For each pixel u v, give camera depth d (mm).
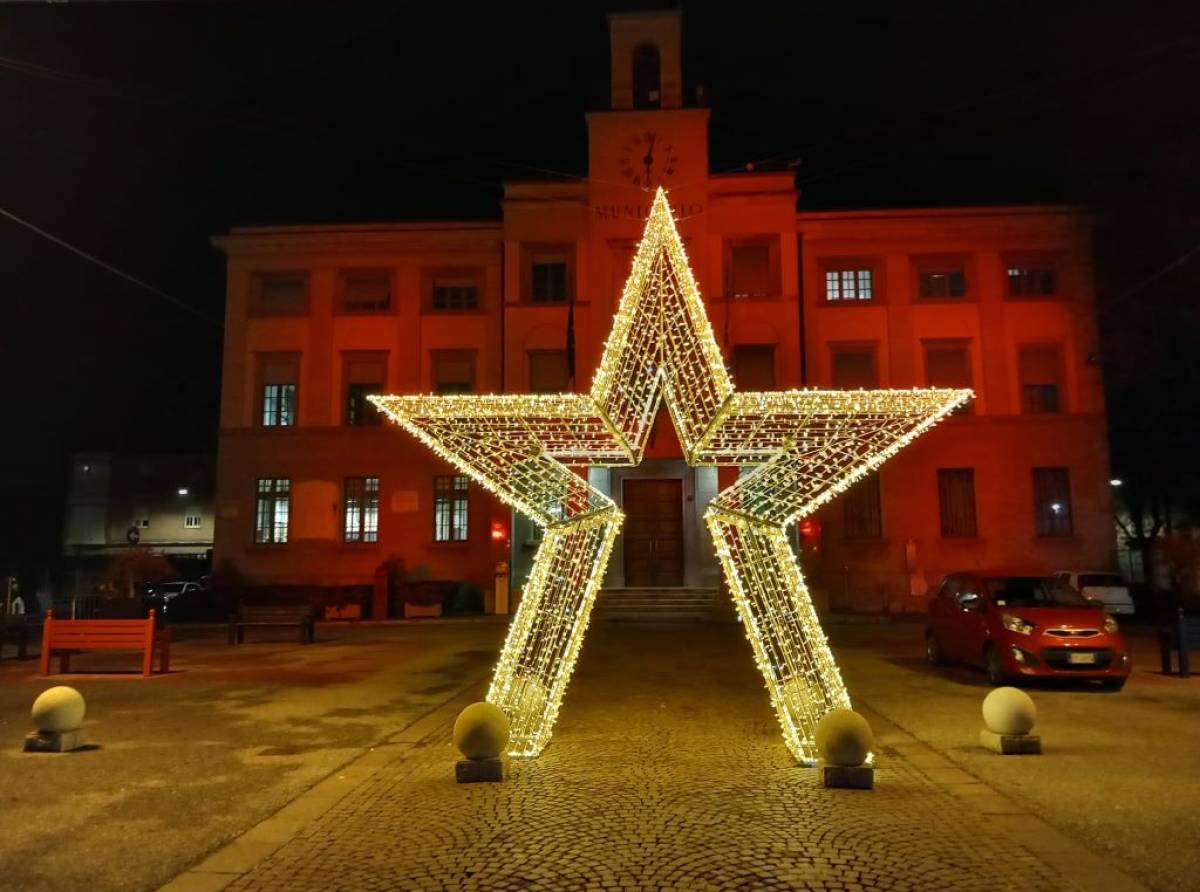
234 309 29969
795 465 8094
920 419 7672
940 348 28688
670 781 7176
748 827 5961
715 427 7691
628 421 8547
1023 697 8250
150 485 44688
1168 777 7320
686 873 5141
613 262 27641
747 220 27922
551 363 28250
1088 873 5152
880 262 28938
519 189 28672
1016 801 6633
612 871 5180
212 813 6516
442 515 29016
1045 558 27469
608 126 28031
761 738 8891
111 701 11648
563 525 8508
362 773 7680
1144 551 32938
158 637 14609
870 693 12000
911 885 4965
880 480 28156
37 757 8352
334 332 29812
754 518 8078
